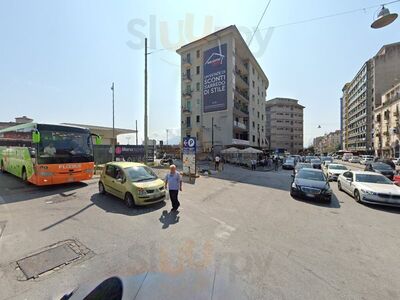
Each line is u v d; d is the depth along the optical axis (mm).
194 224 5945
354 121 81188
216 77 33938
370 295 3197
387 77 57812
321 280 3527
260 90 49688
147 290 3168
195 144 15055
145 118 14414
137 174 7984
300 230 5762
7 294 3080
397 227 6211
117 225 5730
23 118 48438
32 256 4086
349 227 6113
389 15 5445
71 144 10070
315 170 11148
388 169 18297
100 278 3449
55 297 3045
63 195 8750
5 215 6285
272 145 86750
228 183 13453
